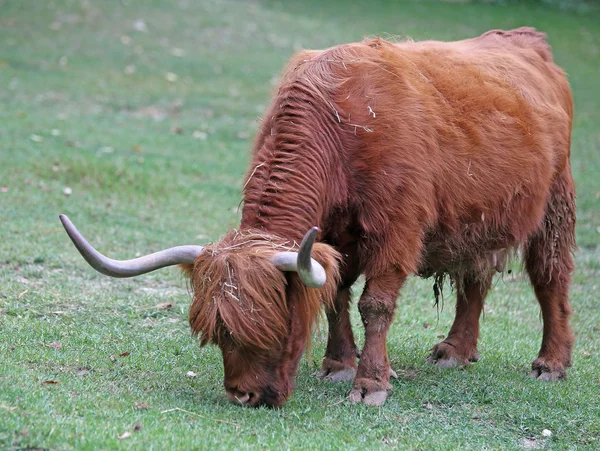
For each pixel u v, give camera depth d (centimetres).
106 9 8906
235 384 1978
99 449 1669
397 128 2216
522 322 3325
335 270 2028
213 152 5672
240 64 7994
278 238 1998
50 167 4625
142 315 2858
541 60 2917
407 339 2928
